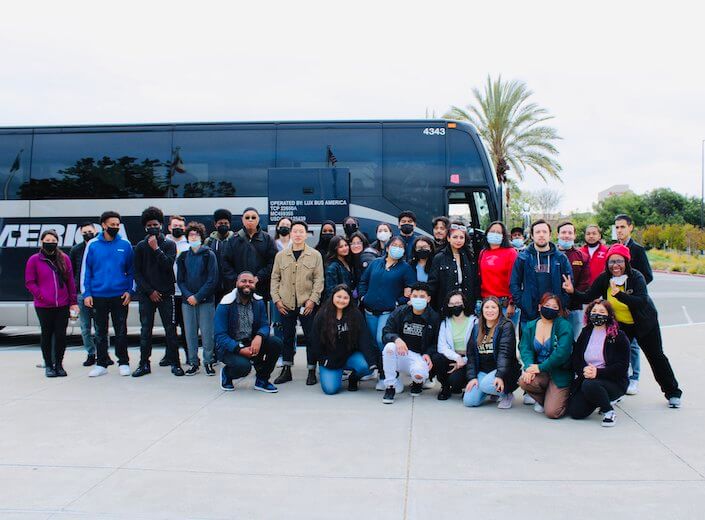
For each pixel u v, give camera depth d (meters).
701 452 4.91
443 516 3.72
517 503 3.90
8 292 10.84
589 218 73.38
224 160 10.83
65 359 9.41
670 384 6.30
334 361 6.90
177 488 4.17
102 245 7.87
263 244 8.15
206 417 5.96
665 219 70.62
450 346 6.71
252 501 3.95
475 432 5.47
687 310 16.73
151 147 10.91
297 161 10.76
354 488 4.16
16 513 3.77
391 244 7.20
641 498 3.97
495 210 10.58
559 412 5.92
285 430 5.53
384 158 10.72
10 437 5.31
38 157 11.00
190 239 7.76
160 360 9.21
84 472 4.47
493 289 7.31
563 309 6.04
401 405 6.49
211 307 7.92
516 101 27.89
